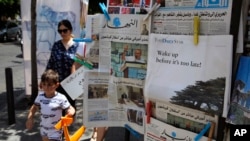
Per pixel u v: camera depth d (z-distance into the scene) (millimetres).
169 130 2994
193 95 2689
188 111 2834
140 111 3408
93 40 3549
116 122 3623
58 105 3822
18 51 20656
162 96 2914
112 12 3424
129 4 3309
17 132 5496
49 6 7043
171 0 2879
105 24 3475
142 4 3223
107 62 3529
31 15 6953
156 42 2939
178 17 2832
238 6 2451
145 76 3266
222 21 2549
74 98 4488
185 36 2715
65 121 3686
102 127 3955
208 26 2623
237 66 2531
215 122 2678
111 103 3600
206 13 2629
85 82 3594
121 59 3436
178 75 2783
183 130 2883
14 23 30109
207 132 2729
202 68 2617
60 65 4789
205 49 2588
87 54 3588
